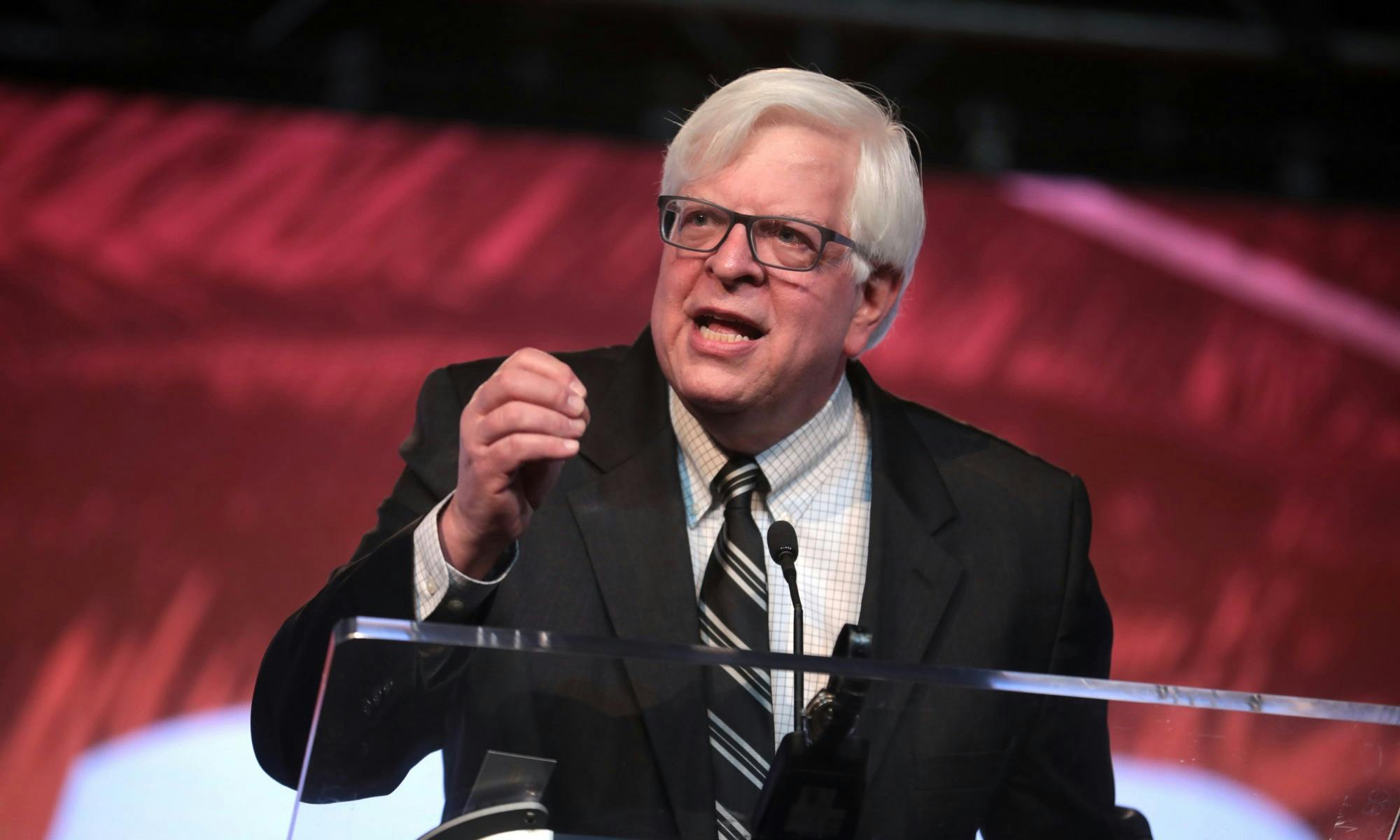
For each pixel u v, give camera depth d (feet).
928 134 55.88
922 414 21.25
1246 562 46.80
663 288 18.31
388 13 54.60
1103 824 12.76
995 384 48.26
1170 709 12.85
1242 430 48.26
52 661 40.83
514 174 49.01
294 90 53.47
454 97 54.19
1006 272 49.93
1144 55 54.44
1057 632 19.26
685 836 12.78
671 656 12.00
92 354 44.24
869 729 12.62
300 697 15.57
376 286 46.65
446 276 47.24
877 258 19.07
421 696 11.88
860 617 18.10
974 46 55.88
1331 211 51.75
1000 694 12.67
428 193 48.19
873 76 56.59
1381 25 55.42
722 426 18.58
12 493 42.32
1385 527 47.42
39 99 46.75
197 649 41.88
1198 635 46.01
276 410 44.70
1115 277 50.16
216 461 43.86
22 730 39.75
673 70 56.03
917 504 19.21
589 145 49.98
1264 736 12.87
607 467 18.63
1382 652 46.24
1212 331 49.62
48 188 45.73
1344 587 46.75
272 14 53.62
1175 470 47.75
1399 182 55.88
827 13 53.42
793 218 17.90
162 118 47.39
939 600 18.49
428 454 18.47
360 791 11.84
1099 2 54.95
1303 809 12.87
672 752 12.84
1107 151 55.93
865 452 19.99
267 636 42.50
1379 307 50.29
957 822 12.84
